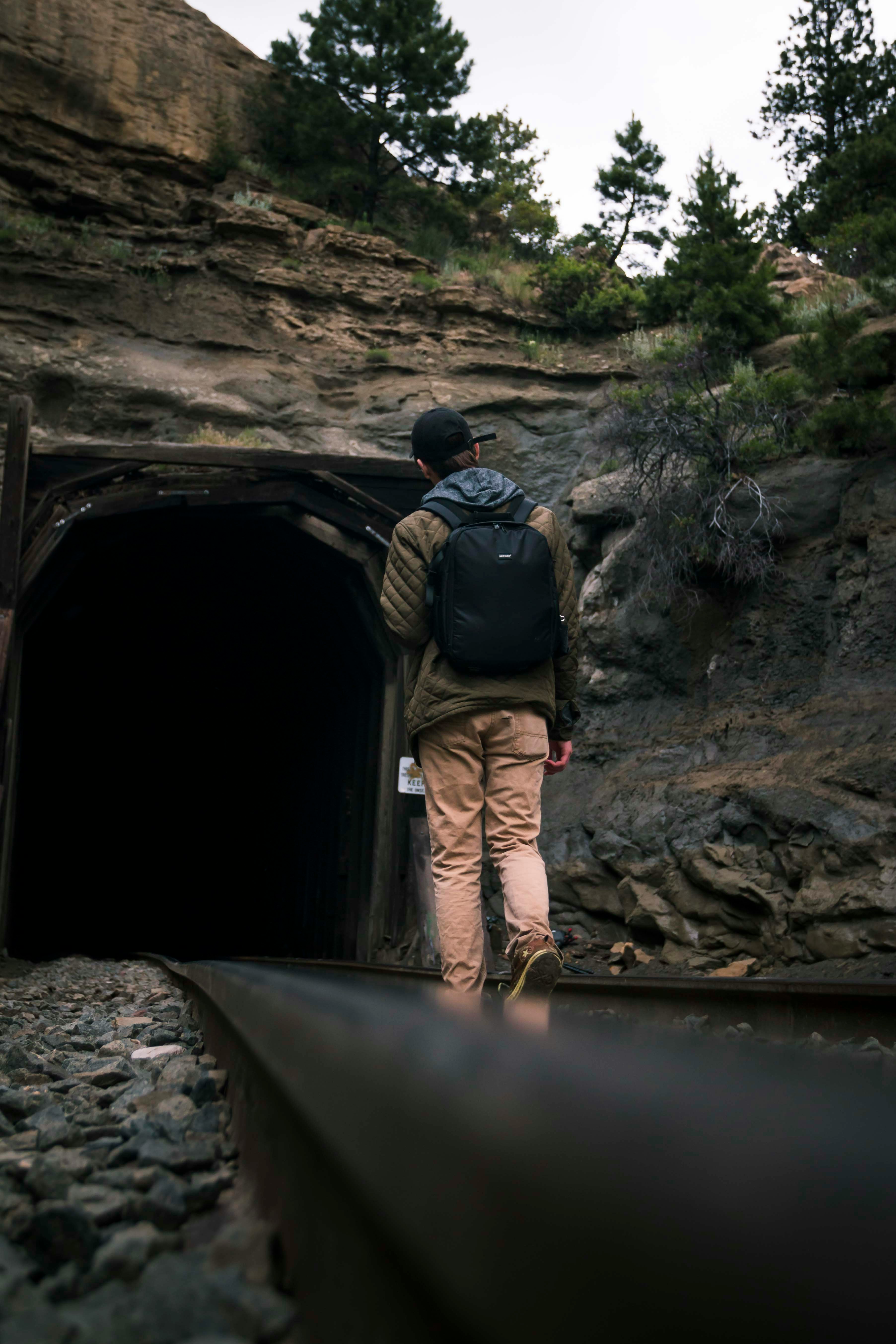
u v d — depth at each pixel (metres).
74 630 17.30
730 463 11.63
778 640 10.91
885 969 7.52
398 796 12.16
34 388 15.66
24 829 17.86
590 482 14.59
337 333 18.08
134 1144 1.58
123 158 19.66
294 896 19.98
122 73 20.09
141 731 23.30
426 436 3.58
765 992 4.16
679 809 10.18
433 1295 0.49
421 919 11.32
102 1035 3.84
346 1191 0.67
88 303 16.94
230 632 18.97
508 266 21.53
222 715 23.31
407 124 22.44
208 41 21.69
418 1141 0.53
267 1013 1.24
